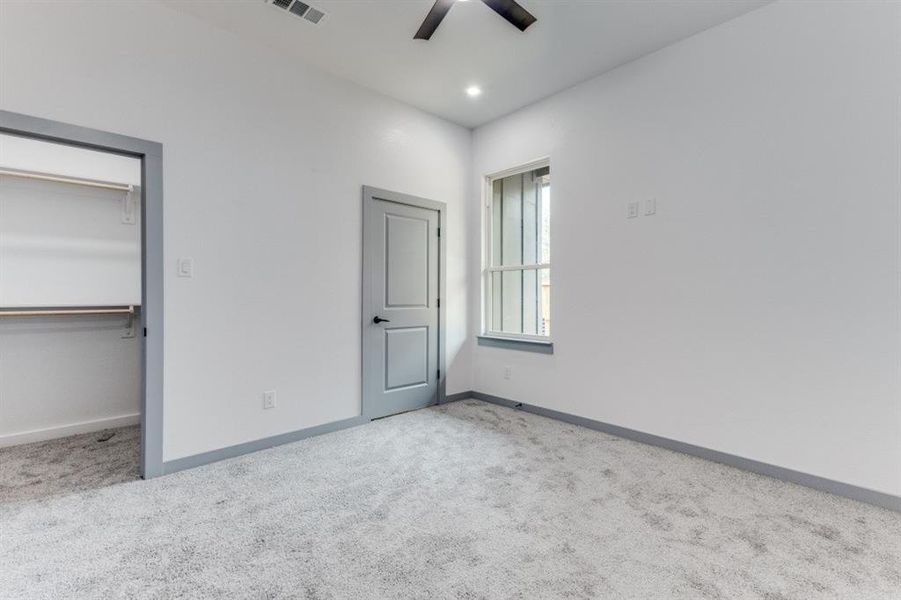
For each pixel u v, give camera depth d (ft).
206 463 8.54
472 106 12.44
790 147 7.80
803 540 5.89
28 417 9.86
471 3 7.99
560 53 9.70
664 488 7.48
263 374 9.39
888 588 4.90
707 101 8.84
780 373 7.93
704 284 8.90
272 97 9.53
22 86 6.84
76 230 10.37
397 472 8.15
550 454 9.09
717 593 4.83
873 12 6.98
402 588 4.92
